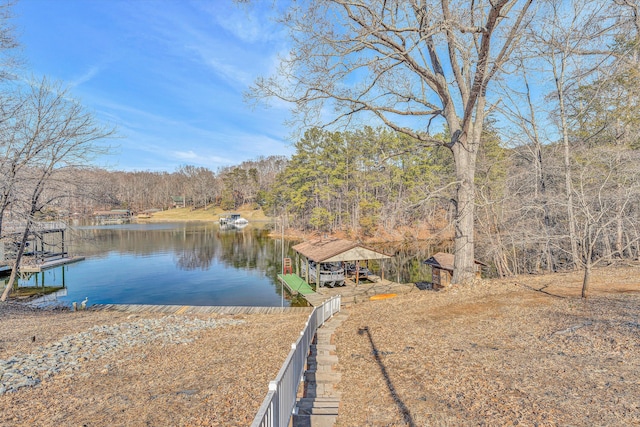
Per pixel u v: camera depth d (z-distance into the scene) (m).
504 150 20.33
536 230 16.34
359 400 4.70
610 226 13.95
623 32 12.43
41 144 14.74
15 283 23.50
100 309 15.88
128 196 112.88
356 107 12.88
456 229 12.99
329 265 24.17
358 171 41.84
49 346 8.65
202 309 15.73
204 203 114.88
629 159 13.11
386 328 8.45
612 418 3.58
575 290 10.76
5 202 14.36
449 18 10.03
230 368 6.91
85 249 39.69
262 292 21.17
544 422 3.62
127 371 7.04
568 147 16.33
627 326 6.54
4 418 4.97
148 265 30.38
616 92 14.54
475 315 8.85
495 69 10.86
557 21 14.94
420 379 5.22
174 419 4.77
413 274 25.97
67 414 5.07
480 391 4.56
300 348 5.11
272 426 2.83
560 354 5.65
